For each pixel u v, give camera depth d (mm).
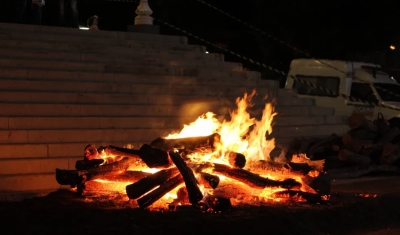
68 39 12836
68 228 6613
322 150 12281
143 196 7508
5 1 14930
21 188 8898
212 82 13328
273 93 14125
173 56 13828
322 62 19531
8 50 11531
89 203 7773
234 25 27438
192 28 27344
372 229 7715
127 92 11844
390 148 11688
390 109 18062
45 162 9414
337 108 18984
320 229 7449
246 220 7023
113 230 6496
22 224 6719
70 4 15555
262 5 25734
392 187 10219
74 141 10133
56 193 8438
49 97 10766
